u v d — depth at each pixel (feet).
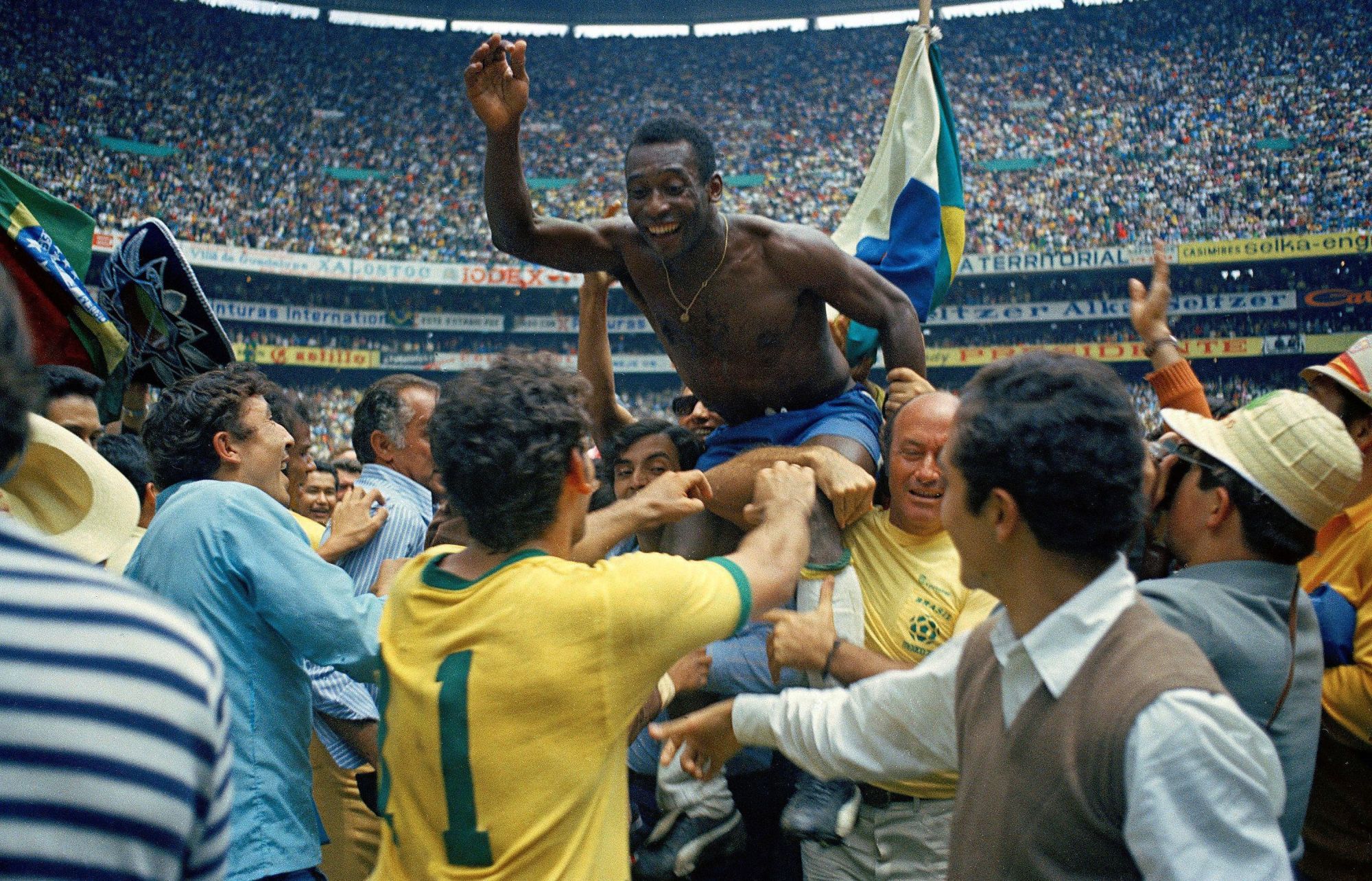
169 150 108.68
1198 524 7.42
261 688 8.70
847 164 119.75
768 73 129.49
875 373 89.56
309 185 113.70
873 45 131.03
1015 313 112.27
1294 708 6.98
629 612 6.28
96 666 3.66
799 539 7.46
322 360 116.26
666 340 11.85
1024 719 5.34
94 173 103.65
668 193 10.23
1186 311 107.24
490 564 6.71
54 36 108.99
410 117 120.98
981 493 5.54
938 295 19.70
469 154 119.96
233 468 10.01
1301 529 6.99
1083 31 123.44
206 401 9.98
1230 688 6.64
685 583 6.51
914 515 9.21
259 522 8.66
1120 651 5.14
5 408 3.84
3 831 3.48
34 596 3.67
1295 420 6.98
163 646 3.81
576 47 132.26
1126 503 5.32
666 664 6.49
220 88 115.34
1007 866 5.28
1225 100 112.68
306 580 8.50
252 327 117.39
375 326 117.29
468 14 135.23
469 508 6.60
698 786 9.23
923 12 20.30
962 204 19.84
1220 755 4.73
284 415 11.04
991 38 125.70
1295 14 116.57
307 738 9.24
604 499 14.06
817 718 6.95
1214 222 104.99
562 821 6.17
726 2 136.26
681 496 8.16
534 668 6.15
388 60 124.57
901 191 19.20
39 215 17.83
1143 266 106.22
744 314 11.00
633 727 8.40
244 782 8.49
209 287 113.60
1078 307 110.52
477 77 10.09
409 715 6.40
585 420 6.84
